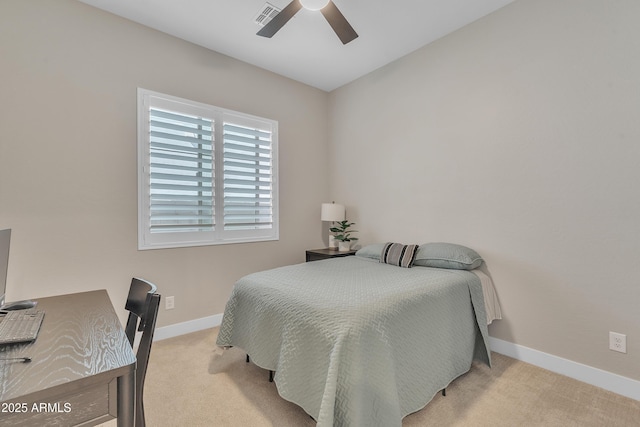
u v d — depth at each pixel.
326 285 1.93
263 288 1.97
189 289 2.85
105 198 2.40
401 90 3.16
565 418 1.64
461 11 2.44
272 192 3.47
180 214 2.79
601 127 1.94
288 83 3.62
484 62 2.51
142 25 2.57
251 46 2.93
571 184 2.06
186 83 2.82
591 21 1.97
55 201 2.19
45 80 2.15
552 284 2.16
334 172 3.96
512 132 2.35
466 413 1.68
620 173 1.87
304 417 1.67
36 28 2.12
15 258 2.05
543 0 2.18
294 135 3.69
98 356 0.92
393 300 1.65
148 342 1.16
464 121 2.65
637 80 1.81
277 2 2.31
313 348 1.45
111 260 2.43
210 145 2.98
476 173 2.57
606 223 1.93
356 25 2.61
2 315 1.31
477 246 2.57
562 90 2.10
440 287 1.95
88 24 2.32
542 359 2.20
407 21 2.56
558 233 2.12
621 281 1.87
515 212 2.34
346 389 1.29
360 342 1.36
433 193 2.90
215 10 2.40
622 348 1.87
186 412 1.71
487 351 2.11
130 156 2.51
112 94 2.42
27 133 2.09
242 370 2.17
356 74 3.55
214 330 2.91
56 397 0.76
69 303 1.48
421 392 1.61
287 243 3.62
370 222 3.52
